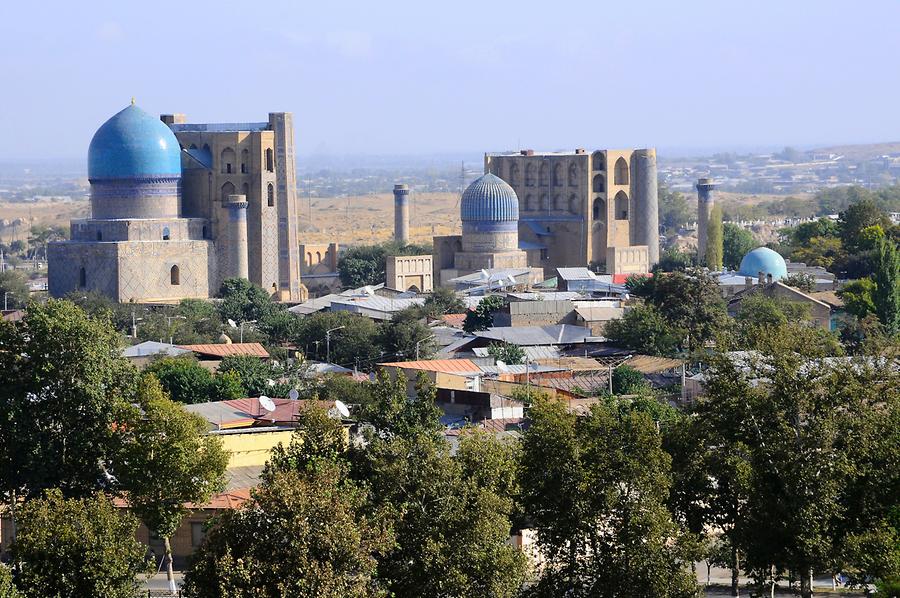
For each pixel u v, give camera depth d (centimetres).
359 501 11794
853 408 13175
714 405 13612
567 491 12662
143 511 13700
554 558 13500
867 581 13788
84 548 11875
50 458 14475
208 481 13875
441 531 11931
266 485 11806
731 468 13250
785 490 12744
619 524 12544
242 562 11019
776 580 13175
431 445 12369
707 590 14088
